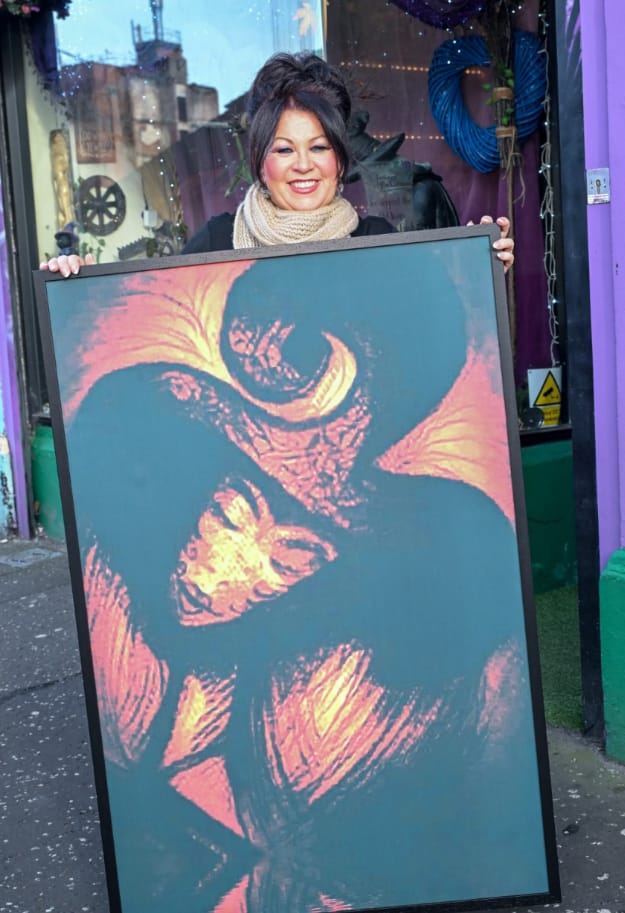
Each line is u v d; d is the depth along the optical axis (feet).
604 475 9.26
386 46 15.65
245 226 8.39
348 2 15.75
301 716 6.91
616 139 8.70
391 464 6.86
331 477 6.88
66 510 6.86
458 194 15.81
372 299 6.84
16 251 19.11
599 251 9.00
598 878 7.65
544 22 14.97
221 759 6.90
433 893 6.93
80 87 18.53
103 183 18.63
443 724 6.90
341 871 6.91
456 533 6.88
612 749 9.39
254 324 6.86
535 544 14.42
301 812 6.91
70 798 9.70
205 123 17.34
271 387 6.86
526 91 15.15
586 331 9.23
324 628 6.88
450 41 15.38
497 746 6.88
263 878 6.91
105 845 6.90
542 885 6.92
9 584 16.85
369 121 15.75
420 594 6.88
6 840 8.99
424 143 15.79
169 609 6.89
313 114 7.92
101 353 6.88
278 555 6.88
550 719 10.32
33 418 19.48
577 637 12.60
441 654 6.89
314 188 8.10
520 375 15.30
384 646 6.88
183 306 6.86
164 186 18.02
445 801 6.90
